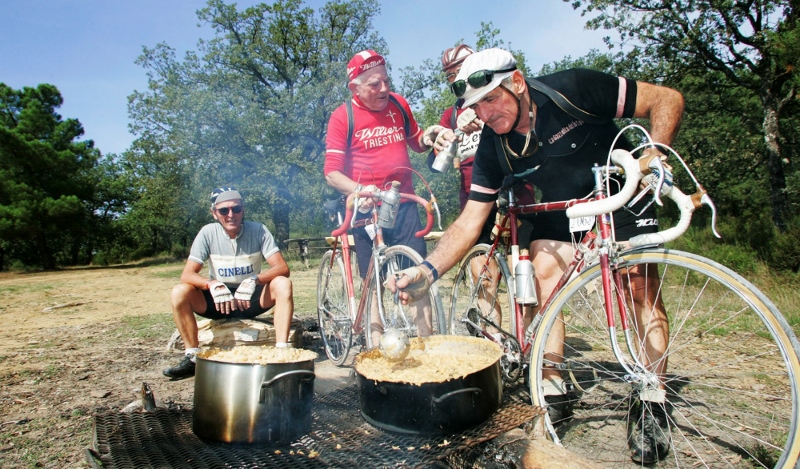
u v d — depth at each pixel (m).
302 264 15.07
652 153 1.86
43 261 29.80
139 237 44.84
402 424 1.87
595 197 2.17
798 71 10.56
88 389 3.60
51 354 4.81
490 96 2.30
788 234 7.92
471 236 2.55
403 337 2.12
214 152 23.72
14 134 27.38
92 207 34.81
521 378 2.95
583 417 2.72
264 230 4.02
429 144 3.69
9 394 3.51
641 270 2.34
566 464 1.75
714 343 3.98
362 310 3.43
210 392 1.96
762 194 15.29
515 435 1.96
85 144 30.97
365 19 27.72
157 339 5.46
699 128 16.17
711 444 2.23
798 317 4.95
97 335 5.87
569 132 2.42
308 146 25.41
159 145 25.45
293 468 1.73
